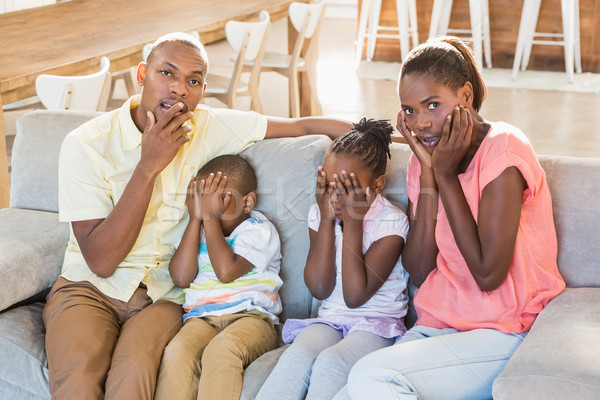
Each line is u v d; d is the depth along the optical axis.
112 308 1.44
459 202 1.26
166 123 1.39
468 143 1.24
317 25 3.46
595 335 1.10
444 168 1.25
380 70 4.70
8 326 1.37
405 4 4.72
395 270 1.42
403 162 1.50
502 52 4.91
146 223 1.50
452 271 1.32
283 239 1.52
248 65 3.27
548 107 3.92
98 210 1.44
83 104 2.33
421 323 1.31
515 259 1.26
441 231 1.33
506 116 3.74
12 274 1.40
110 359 1.33
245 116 1.61
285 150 1.54
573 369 1.03
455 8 4.84
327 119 1.65
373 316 1.37
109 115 1.52
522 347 1.13
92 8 3.50
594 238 1.35
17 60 2.53
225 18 3.17
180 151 1.51
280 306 1.49
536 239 1.29
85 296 1.42
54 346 1.32
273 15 3.50
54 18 3.29
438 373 1.14
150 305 1.44
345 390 1.18
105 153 1.47
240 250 1.43
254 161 1.56
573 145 3.27
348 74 4.55
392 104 3.70
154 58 1.42
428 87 1.26
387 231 1.38
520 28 4.47
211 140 1.57
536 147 3.24
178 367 1.28
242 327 1.35
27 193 1.70
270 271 1.47
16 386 1.39
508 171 1.23
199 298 1.43
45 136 1.70
